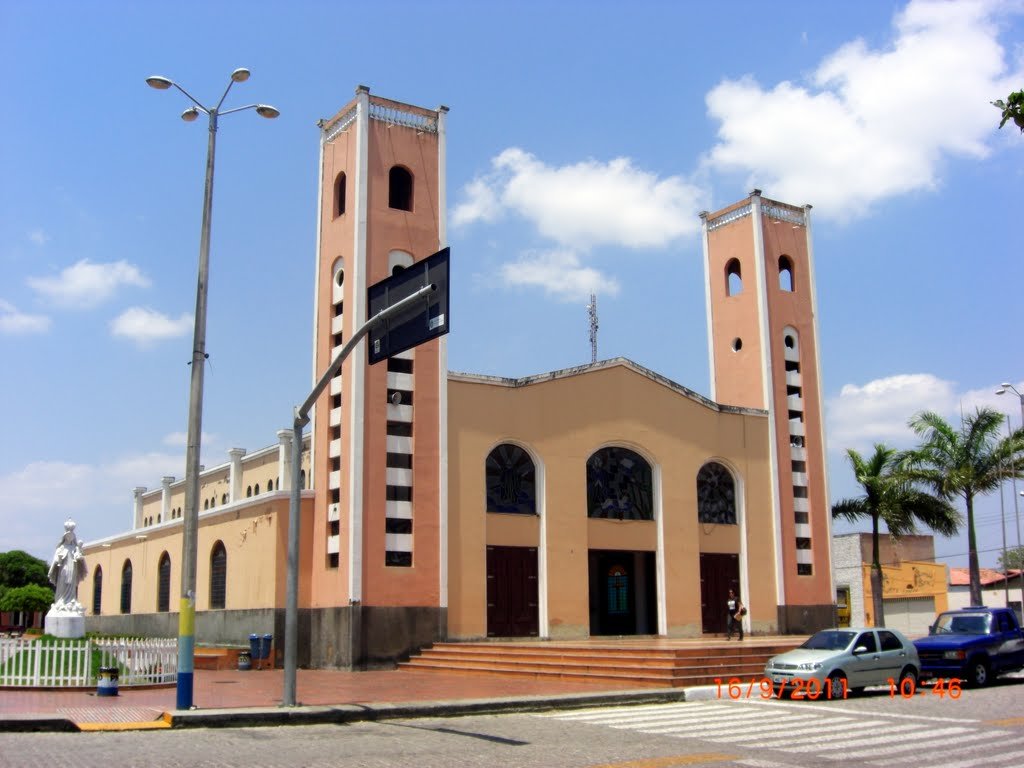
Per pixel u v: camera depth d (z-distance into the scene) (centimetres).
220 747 1423
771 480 3800
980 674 2330
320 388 1855
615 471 3503
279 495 3130
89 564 5247
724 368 4028
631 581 3628
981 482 3791
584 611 3291
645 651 2492
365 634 2842
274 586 3075
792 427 3934
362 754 1355
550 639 3189
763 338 3881
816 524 3881
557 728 1656
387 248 3102
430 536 3005
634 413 3550
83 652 2144
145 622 4300
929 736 1527
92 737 1530
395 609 2903
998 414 3828
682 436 3638
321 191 3331
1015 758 1311
